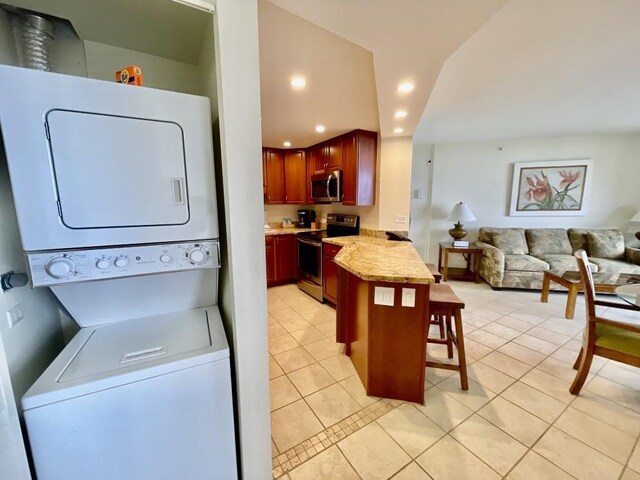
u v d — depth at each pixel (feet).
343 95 7.04
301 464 4.51
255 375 3.63
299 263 13.50
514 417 5.44
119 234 3.05
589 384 6.42
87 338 3.50
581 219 14.15
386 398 6.01
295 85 6.42
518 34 5.17
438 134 13.60
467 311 10.69
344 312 7.79
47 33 3.41
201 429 3.28
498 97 8.47
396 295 5.62
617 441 4.89
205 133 3.32
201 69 4.32
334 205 14.17
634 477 4.25
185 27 3.60
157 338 3.52
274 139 12.18
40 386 2.60
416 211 16.55
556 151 14.15
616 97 8.48
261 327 3.59
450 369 6.18
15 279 2.71
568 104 9.15
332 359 7.54
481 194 15.46
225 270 3.92
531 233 14.17
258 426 3.74
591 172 13.71
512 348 8.02
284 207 15.94
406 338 5.73
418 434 5.07
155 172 3.14
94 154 2.86
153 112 3.06
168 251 3.33
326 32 4.43
